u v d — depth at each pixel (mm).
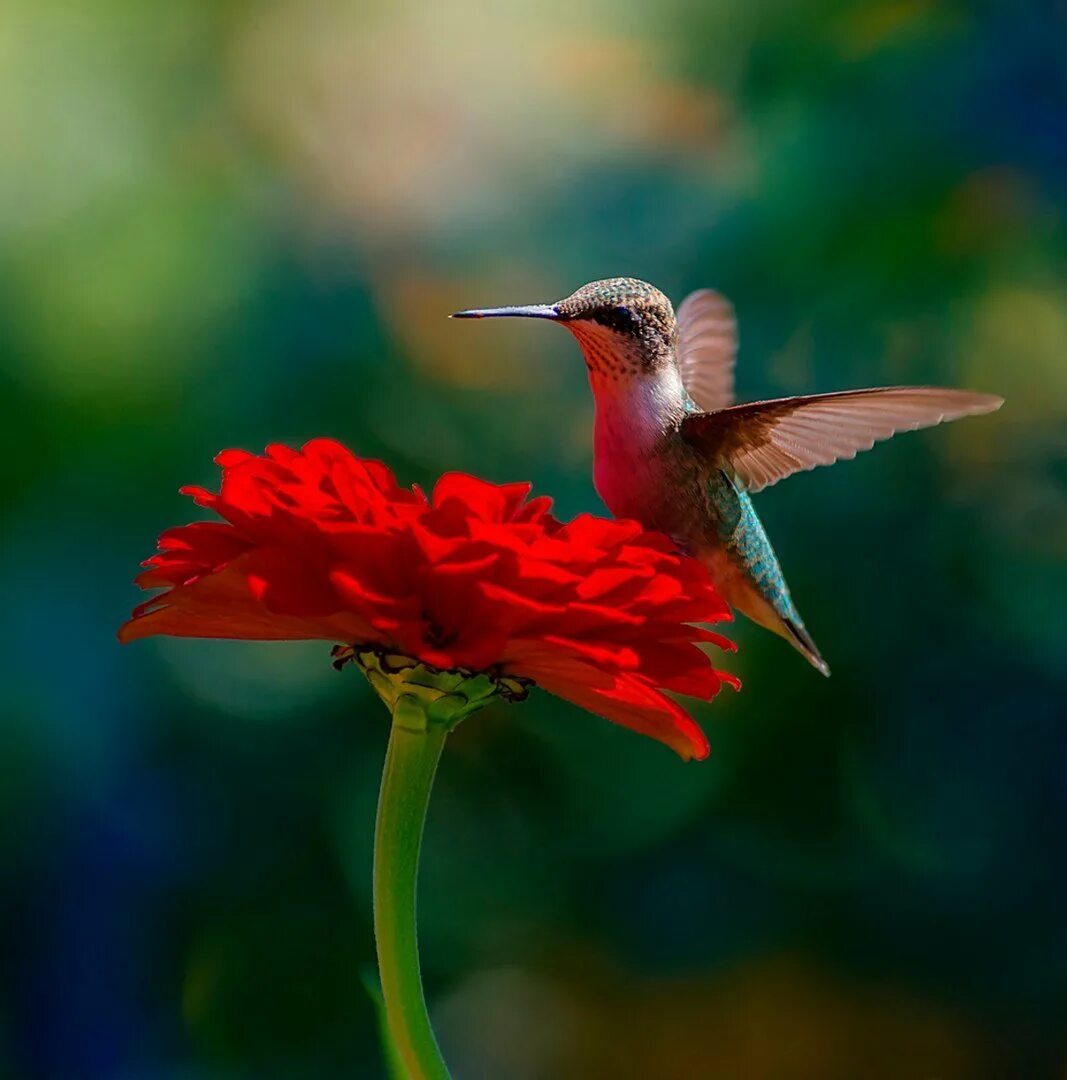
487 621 2057
